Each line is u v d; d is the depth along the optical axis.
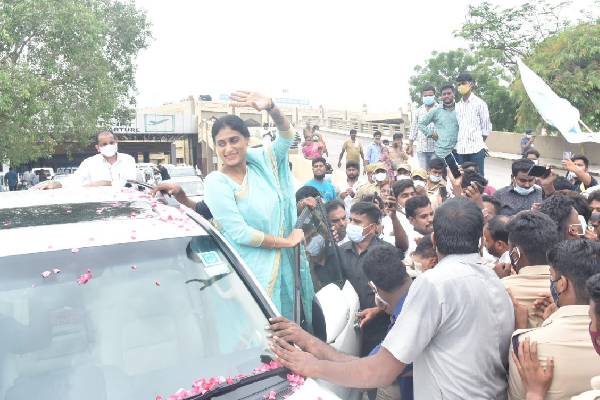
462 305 2.30
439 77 35.19
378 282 3.12
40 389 2.21
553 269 2.47
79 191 3.67
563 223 3.94
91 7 21.58
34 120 17.47
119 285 2.57
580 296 2.37
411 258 4.19
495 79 27.78
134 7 24.19
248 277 2.79
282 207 3.67
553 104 9.17
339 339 3.32
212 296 2.65
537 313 2.74
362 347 3.86
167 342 2.46
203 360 2.43
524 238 2.89
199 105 37.44
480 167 8.24
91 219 2.98
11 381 2.21
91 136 20.41
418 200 4.50
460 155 8.30
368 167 7.72
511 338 2.41
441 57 35.38
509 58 26.12
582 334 2.24
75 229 2.82
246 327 2.57
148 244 2.77
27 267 2.53
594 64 18.62
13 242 2.66
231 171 3.53
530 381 2.25
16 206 3.24
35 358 2.29
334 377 2.32
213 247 2.88
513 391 2.38
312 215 4.03
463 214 2.41
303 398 2.22
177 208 3.28
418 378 2.46
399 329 2.31
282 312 3.57
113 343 2.40
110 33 23.28
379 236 4.49
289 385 2.31
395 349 2.29
